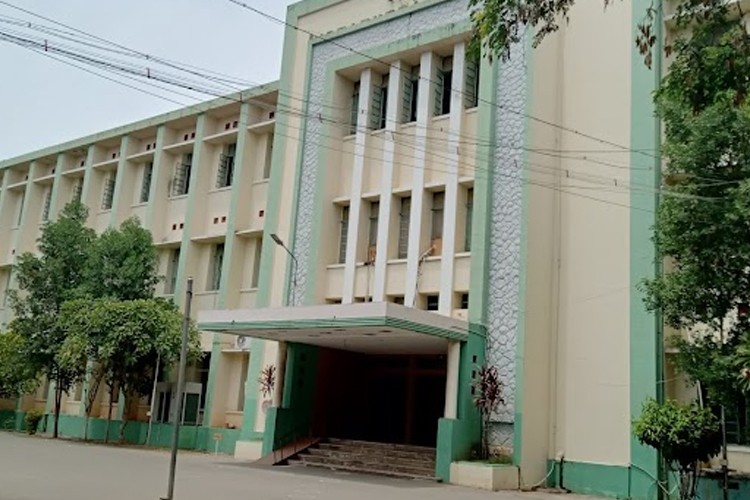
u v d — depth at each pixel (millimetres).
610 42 18469
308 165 22438
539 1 9367
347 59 22141
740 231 11391
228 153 27047
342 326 16562
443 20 20438
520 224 17922
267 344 22281
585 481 16625
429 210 20031
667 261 16516
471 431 17141
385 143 20984
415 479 16750
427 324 16594
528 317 17328
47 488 11438
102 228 30312
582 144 18422
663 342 16281
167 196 28344
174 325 23438
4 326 32844
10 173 35875
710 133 11773
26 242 33906
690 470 13398
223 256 25438
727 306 11781
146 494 11383
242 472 16281
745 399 11781
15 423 31359
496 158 18719
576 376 17422
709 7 9664
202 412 24500
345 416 21344
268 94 25438
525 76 18703
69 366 24109
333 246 21719
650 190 16922
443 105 20625
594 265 17672
